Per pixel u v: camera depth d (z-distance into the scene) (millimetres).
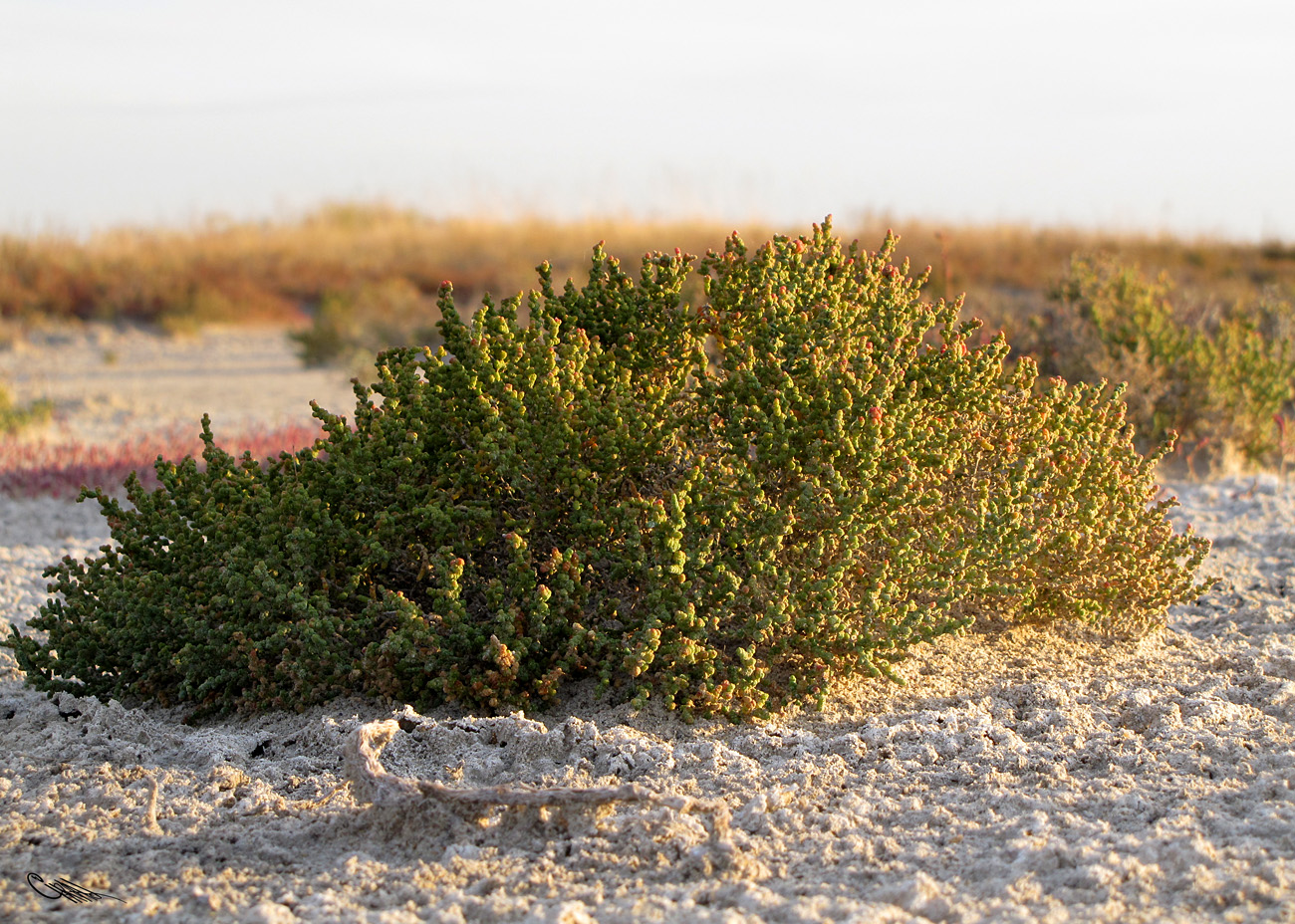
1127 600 4535
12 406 12250
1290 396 8984
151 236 28641
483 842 2875
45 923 2482
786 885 2604
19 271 23016
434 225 33312
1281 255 24906
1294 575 5621
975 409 4277
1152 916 2371
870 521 3846
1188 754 3281
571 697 3844
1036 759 3309
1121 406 4793
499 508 4098
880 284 4727
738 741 3508
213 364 18188
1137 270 10117
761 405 4016
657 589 3691
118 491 8555
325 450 4336
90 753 3500
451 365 4195
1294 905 2361
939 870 2648
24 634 5152
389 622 4000
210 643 3947
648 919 2410
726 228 29719
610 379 4289
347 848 2895
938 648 4320
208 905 2547
